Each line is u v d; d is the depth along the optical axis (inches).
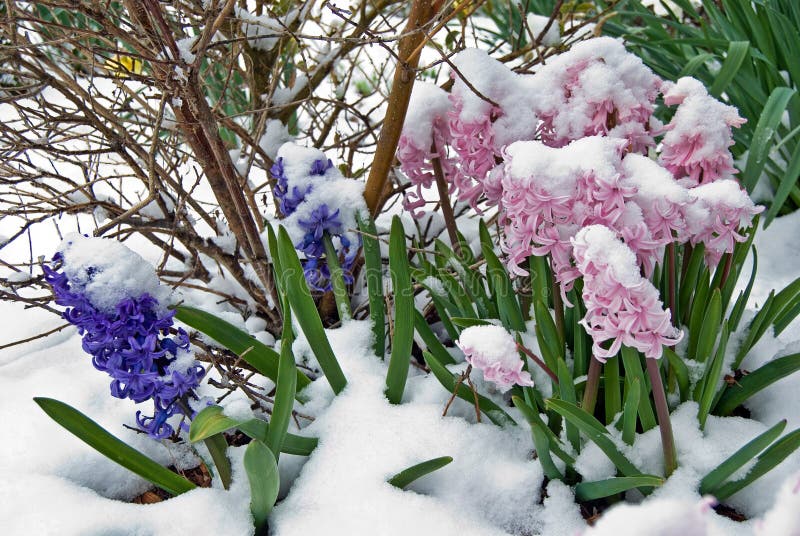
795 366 37.9
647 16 58.4
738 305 39.6
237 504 36.7
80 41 41.2
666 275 39.2
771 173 53.7
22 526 35.7
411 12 40.0
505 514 37.3
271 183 48.7
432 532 35.5
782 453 35.2
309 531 35.8
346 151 61.9
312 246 41.7
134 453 36.2
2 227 54.0
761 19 54.6
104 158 59.7
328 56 51.0
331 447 38.2
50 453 38.9
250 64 48.2
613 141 34.1
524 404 35.3
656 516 27.5
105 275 34.8
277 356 39.1
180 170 62.0
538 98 38.5
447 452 37.9
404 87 39.9
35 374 43.4
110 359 34.9
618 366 38.5
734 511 36.7
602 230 32.2
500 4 74.1
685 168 37.1
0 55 39.4
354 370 40.6
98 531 35.6
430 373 41.6
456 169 42.3
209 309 42.8
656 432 37.0
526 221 34.8
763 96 52.7
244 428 34.9
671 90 36.4
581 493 36.6
